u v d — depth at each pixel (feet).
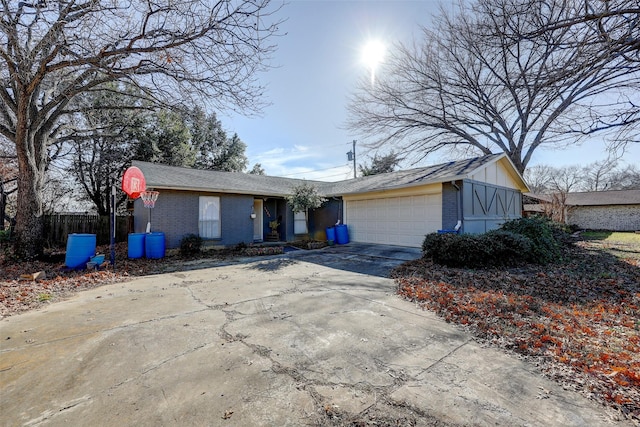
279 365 9.12
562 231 43.16
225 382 8.19
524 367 9.00
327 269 25.08
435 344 10.62
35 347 10.41
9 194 54.70
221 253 34.35
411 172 43.01
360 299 16.24
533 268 23.04
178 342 10.78
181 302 15.81
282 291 17.99
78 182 57.06
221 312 14.17
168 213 33.40
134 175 26.84
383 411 6.98
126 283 20.43
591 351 9.70
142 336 11.32
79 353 9.95
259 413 6.91
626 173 113.91
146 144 55.67
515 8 15.39
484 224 35.96
